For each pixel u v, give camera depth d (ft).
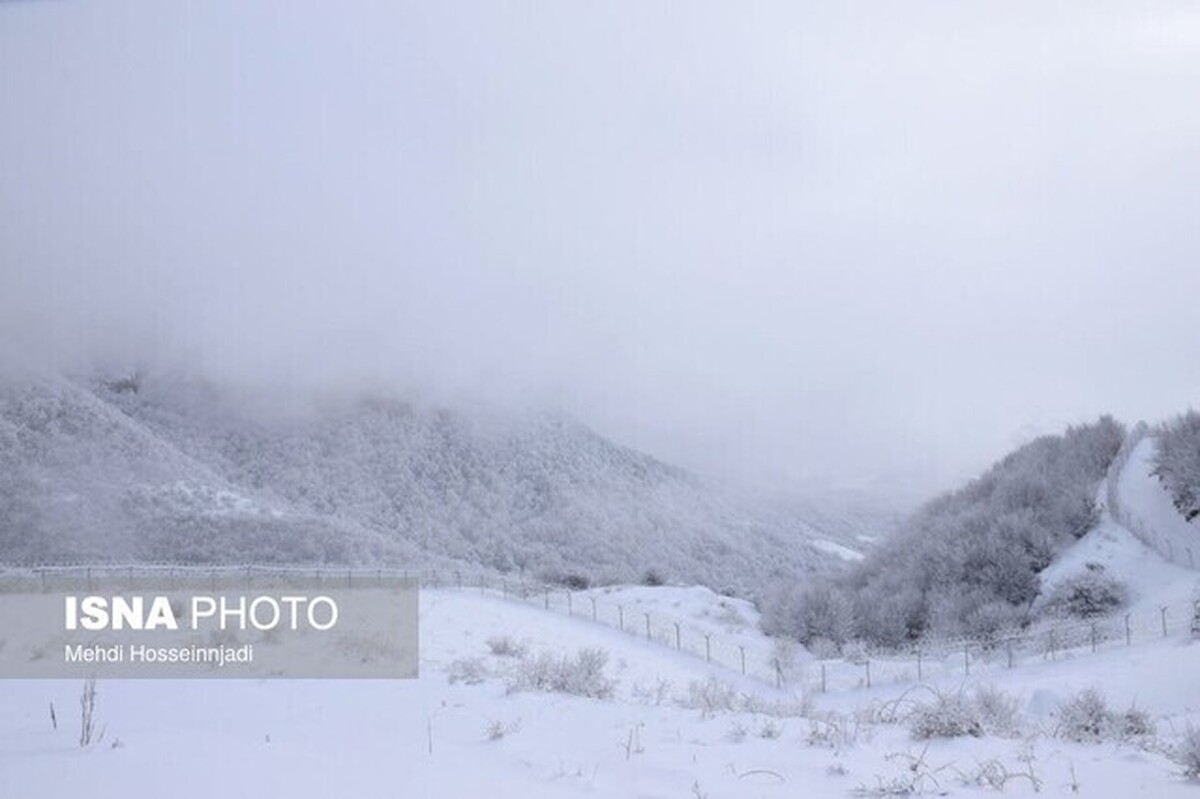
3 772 21.35
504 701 39.55
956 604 118.73
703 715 36.42
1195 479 119.03
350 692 42.93
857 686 81.76
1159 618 96.58
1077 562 119.96
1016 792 24.80
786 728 34.24
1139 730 34.99
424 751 27.58
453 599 111.04
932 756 29.30
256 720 34.37
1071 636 97.96
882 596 130.52
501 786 23.25
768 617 132.67
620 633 105.29
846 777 26.09
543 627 96.58
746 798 23.43
